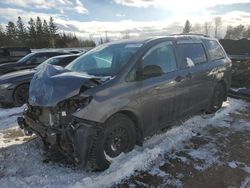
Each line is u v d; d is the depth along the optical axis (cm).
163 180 329
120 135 353
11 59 1416
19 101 699
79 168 352
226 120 546
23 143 436
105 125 331
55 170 348
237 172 347
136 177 334
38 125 343
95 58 423
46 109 334
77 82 326
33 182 321
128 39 456
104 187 314
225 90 605
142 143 392
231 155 393
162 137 443
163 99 407
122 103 342
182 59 459
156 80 395
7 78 696
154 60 403
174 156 387
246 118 560
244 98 725
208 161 374
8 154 395
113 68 376
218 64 561
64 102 317
